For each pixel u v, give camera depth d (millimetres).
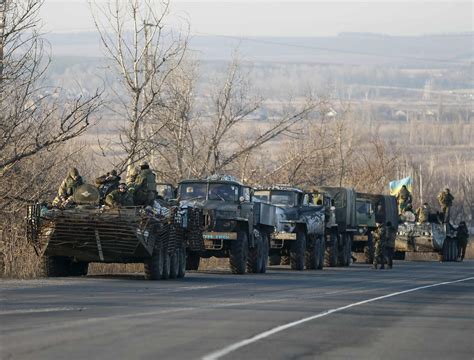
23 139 50188
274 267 67312
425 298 38875
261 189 65062
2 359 19266
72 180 43469
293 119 76375
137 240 42094
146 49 63406
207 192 53406
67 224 41844
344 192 75375
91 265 50344
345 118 111750
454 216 176000
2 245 46469
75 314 27469
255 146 73062
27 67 47812
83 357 19750
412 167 165500
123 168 58500
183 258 48188
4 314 27109
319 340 23859
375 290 42656
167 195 53531
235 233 52281
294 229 63250
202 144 74125
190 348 21516
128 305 30656
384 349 22922
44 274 44125
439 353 22656
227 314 28859
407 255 103625
